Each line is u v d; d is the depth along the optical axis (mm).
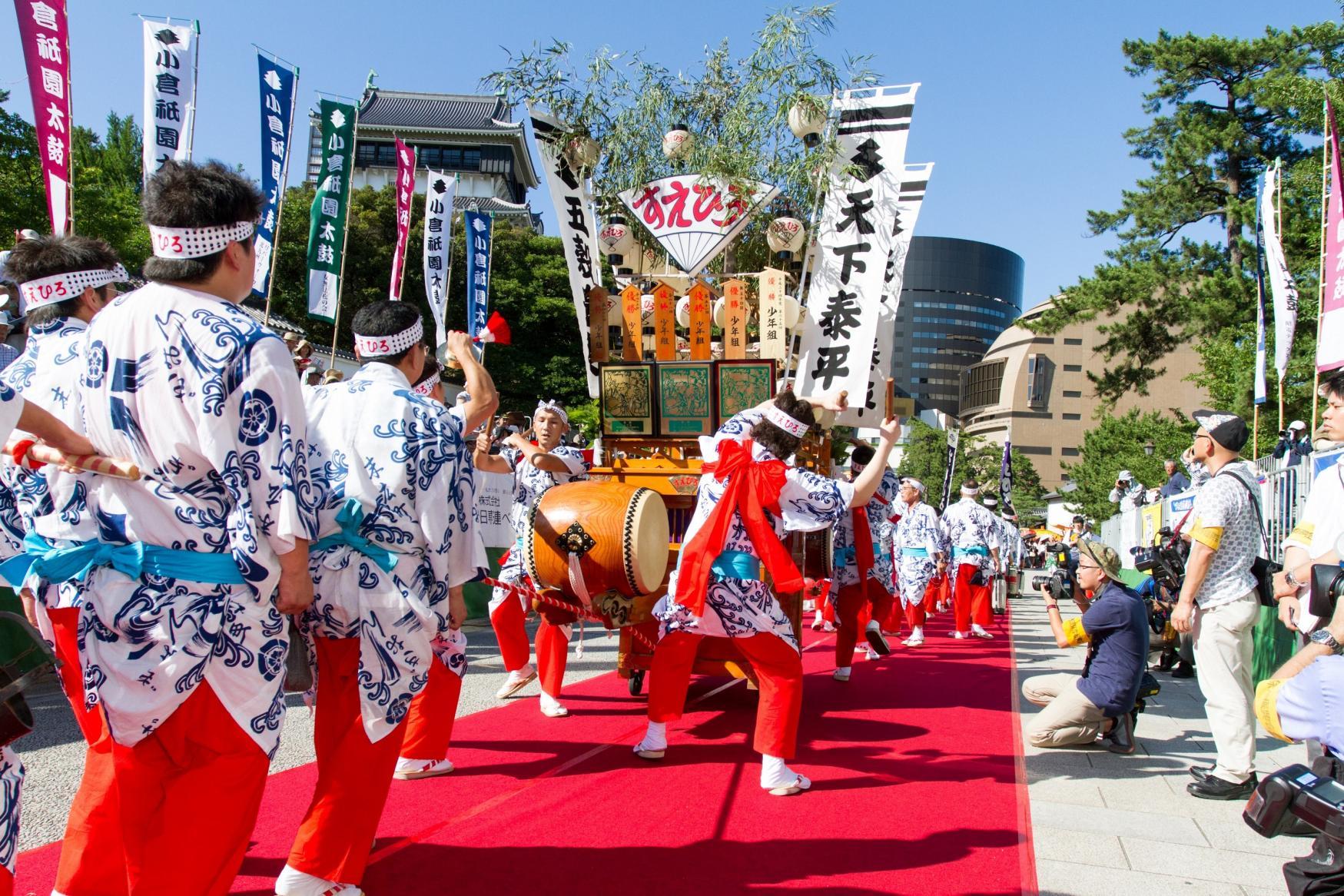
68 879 2289
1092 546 5047
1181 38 19656
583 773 4188
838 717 5691
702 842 3398
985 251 127688
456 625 3031
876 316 7027
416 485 2816
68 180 7199
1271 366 17234
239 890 2859
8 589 5309
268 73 9297
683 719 5305
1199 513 4246
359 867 2695
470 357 3424
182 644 2049
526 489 5430
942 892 3041
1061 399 85812
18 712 2115
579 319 8031
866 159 7301
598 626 9594
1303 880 2330
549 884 2982
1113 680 4840
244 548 2105
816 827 3604
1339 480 3324
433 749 4012
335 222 10766
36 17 6996
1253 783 4195
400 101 48969
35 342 2699
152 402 2088
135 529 2074
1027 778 4438
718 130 8172
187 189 2207
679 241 7223
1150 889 3146
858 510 6680
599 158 8234
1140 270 20078
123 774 2086
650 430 6098
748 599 4004
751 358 6422
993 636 10773
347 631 2736
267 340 2158
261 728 2191
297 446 2188
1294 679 2402
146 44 8094
